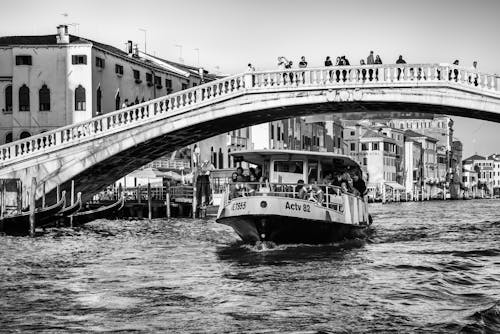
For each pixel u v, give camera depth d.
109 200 46.25
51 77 44.34
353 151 105.44
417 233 32.16
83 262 20.81
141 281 17.05
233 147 68.19
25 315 13.30
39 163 33.41
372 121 115.38
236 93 33.31
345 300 14.44
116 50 50.78
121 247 25.30
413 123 147.38
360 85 32.16
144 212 46.00
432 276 17.48
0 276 17.95
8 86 44.59
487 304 13.94
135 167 39.00
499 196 172.62
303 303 14.17
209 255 22.19
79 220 34.47
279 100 33.09
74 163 33.47
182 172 57.69
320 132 89.38
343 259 20.58
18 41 45.00
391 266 19.17
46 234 30.89
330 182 24.84
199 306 14.00
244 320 12.76
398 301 14.32
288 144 76.81
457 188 155.25
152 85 52.22
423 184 127.50
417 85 31.59
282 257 20.98
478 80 30.94
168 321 12.75
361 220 27.30
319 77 32.72
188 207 47.25
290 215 21.89
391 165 109.31
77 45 44.09
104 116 33.66
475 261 20.53
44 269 19.28
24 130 44.41
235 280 17.02
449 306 13.80
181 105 33.69
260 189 22.47
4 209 32.38
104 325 12.49
